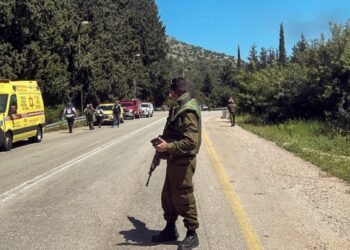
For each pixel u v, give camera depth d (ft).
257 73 136.77
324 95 90.33
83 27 170.71
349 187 35.22
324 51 93.71
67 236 22.48
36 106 79.66
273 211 27.37
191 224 20.36
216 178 38.91
